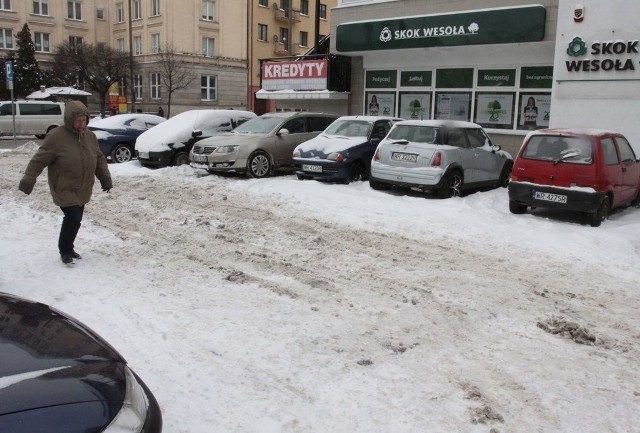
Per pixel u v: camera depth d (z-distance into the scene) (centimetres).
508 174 1282
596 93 1262
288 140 1408
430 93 1733
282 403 370
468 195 1166
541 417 368
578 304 584
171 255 696
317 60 1886
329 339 466
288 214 959
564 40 1292
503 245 803
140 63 4869
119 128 1723
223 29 4950
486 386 404
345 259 708
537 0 1444
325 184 1241
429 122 1155
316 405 370
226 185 1234
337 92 1884
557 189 919
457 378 412
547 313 552
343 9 1861
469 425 354
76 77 4594
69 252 646
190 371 407
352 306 543
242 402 370
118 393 250
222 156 1325
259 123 1448
